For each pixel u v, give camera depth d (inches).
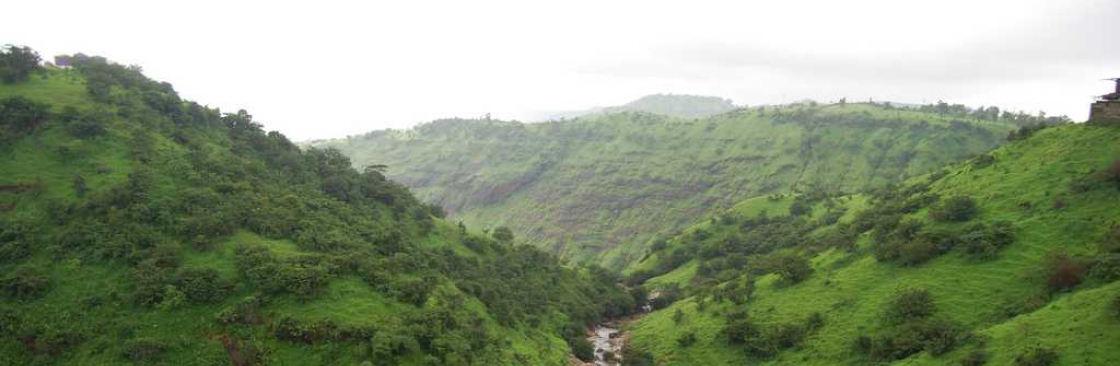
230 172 3745.1
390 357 2613.2
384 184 5002.5
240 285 2785.4
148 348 2496.3
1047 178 3649.1
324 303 2805.1
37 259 2780.5
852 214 5782.5
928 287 3299.7
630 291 5905.5
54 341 2496.3
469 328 3208.7
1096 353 2197.3
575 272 5944.9
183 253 2923.2
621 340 4655.5
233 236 3139.8
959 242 3486.7
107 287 2704.2
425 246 4409.5
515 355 3430.1
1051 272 2874.0
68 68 4288.9
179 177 3437.5
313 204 3895.2
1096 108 3973.9
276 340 2630.4
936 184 4783.5
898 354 2893.7
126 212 3021.7
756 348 3580.2
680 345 4023.1
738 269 5816.9
